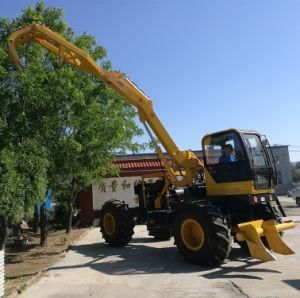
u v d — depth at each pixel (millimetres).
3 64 12570
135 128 17891
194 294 8047
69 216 19609
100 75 12953
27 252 14133
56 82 12328
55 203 23938
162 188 14414
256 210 11195
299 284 8414
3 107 11500
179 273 9789
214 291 8172
